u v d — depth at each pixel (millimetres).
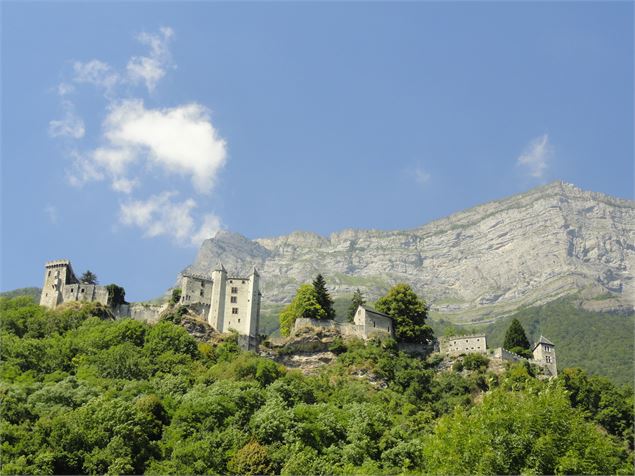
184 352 166750
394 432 122250
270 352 182375
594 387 163125
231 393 131625
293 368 178875
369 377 166875
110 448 110312
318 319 189875
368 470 107438
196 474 108188
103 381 142250
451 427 81688
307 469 107500
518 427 77000
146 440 115312
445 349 186125
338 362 174875
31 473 101812
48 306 192500
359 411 129625
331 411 128375
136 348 163500
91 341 166375
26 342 157625
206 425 123000
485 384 166375
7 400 118438
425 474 82500
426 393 161500
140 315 193000
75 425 112812
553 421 77125
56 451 107438
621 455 90875
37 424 112125
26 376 143750
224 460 113125
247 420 126312
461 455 77188
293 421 122812
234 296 195875
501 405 80438
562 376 166500
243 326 192125
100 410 117812
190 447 113000
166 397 133500
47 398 125750
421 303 197750
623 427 153875
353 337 185250
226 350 174750
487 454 74812
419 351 188375
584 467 73375
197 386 141250
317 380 158625
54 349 158875
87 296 194500
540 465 74188
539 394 81750
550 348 183500
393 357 176625
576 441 75938
